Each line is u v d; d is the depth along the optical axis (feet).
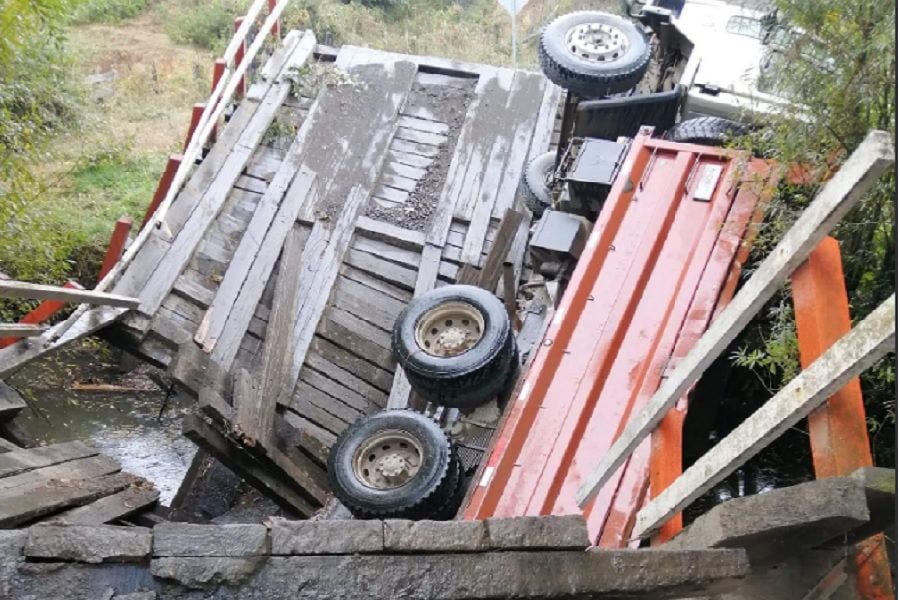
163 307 25.27
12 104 25.35
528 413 15.01
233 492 26.96
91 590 6.04
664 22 24.72
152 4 58.90
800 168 15.26
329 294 27.37
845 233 13.74
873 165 7.37
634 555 7.14
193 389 22.91
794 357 13.53
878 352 6.79
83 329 22.70
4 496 14.82
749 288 9.06
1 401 18.66
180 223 27.12
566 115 25.63
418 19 57.52
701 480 9.19
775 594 9.07
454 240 29.04
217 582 6.22
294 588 6.33
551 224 20.22
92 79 48.11
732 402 17.63
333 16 51.98
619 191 18.70
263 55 34.60
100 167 39.11
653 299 16.85
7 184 24.57
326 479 24.94
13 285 18.42
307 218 28.89
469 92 33.19
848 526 7.84
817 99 13.92
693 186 18.70
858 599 8.74
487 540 6.75
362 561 6.51
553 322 16.35
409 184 30.50
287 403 25.02
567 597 6.82
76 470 17.22
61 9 24.18
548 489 13.89
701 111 22.07
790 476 15.65
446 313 21.45
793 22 14.42
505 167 30.48
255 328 26.23
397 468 20.38
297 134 31.09
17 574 5.95
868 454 9.25
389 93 32.78
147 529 6.37
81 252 33.35
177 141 42.83
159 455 29.09
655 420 10.58
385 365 26.81
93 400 31.12
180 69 50.57
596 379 15.53
